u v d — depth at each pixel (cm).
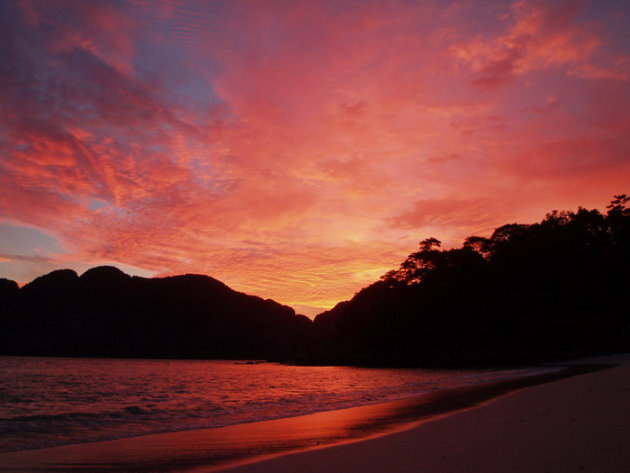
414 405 1666
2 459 934
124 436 1231
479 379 3055
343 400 2061
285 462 813
